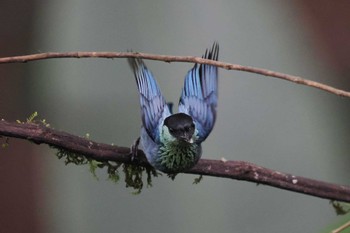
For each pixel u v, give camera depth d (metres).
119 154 8.23
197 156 8.16
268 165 12.17
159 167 8.30
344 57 13.09
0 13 12.67
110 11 12.45
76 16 12.49
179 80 12.12
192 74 9.01
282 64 12.50
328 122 12.48
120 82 12.27
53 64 12.49
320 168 12.35
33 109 12.50
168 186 12.20
